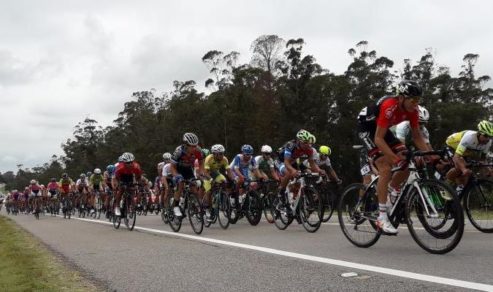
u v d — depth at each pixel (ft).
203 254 18.93
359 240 19.57
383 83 145.18
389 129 18.47
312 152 28.43
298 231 26.48
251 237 24.21
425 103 139.23
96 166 271.08
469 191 23.62
